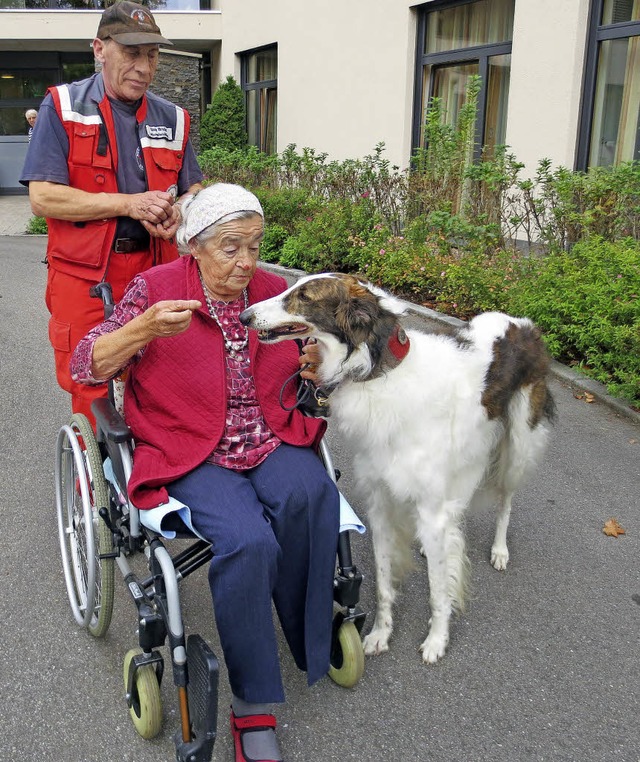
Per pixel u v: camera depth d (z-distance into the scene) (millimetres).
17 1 17750
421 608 3105
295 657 2529
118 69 3051
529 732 2430
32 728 2424
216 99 15898
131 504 2326
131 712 2430
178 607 2098
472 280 6605
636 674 2697
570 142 8273
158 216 3104
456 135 8586
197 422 2477
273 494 2410
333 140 12594
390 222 8953
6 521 3676
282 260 9312
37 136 3068
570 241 6758
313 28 12719
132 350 2332
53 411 5102
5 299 8242
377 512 2799
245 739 2260
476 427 2775
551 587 3213
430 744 2379
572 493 3992
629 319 5188
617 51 7938
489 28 9445
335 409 2602
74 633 2895
